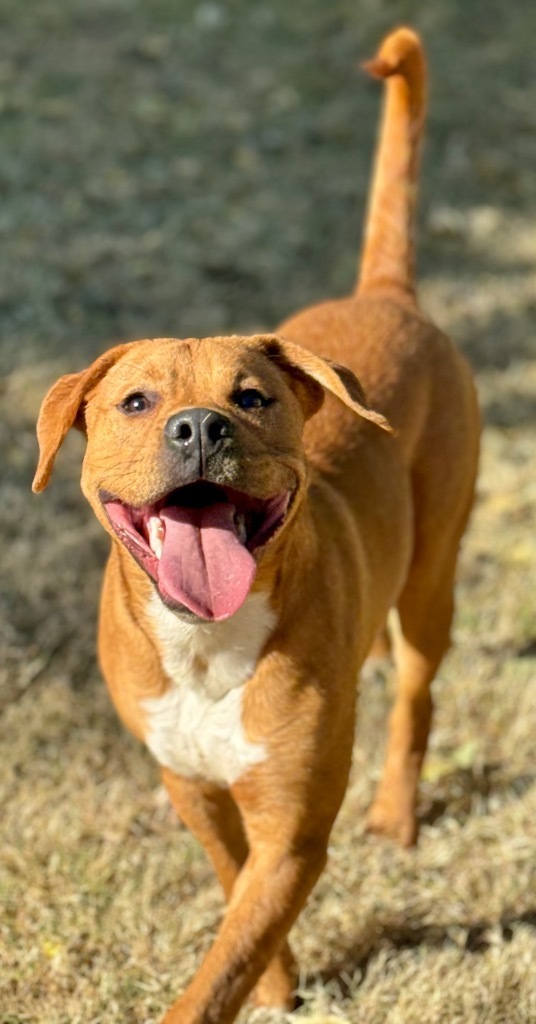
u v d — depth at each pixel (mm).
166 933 1415
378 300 1565
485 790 1621
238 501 1209
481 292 2607
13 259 2494
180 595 1153
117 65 3287
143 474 1166
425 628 1549
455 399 1539
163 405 1204
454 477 1533
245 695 1249
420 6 3785
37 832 1502
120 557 1251
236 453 1152
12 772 1577
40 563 1855
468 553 1966
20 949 1384
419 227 2805
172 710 1275
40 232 2592
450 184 2980
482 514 2043
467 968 1387
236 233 2688
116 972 1369
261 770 1255
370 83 3344
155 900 1460
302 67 3393
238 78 3316
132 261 2551
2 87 3111
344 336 1509
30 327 2314
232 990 1199
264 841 1264
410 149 1604
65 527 1927
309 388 1290
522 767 1644
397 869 1515
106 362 1252
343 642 1281
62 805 1545
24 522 1920
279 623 1238
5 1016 1319
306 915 1455
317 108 3215
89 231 2625
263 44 3510
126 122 3035
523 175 3041
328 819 1272
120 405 1223
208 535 1178
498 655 1790
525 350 2436
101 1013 1332
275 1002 1361
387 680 1748
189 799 1325
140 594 1245
